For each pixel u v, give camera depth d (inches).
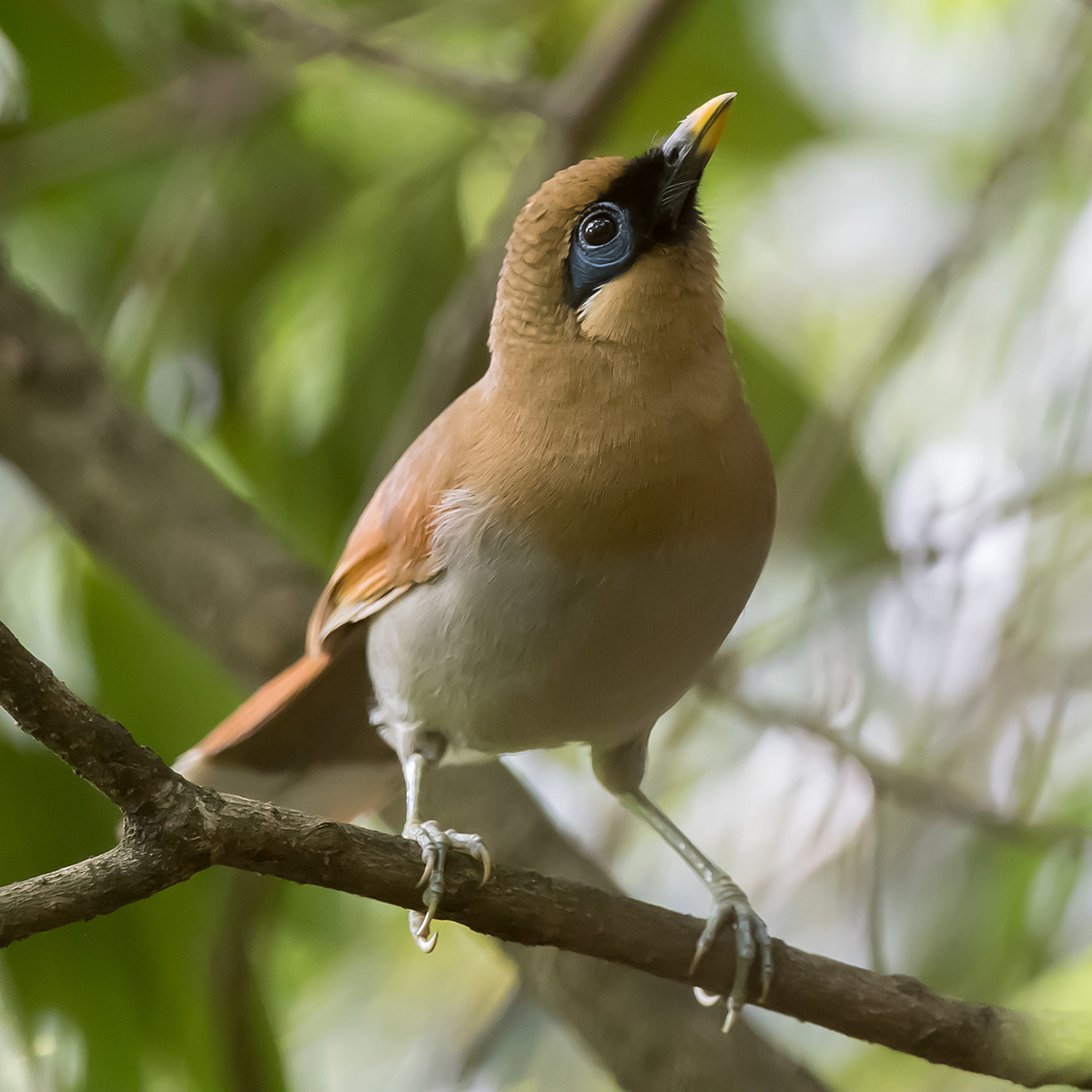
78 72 444.1
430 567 298.7
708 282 299.7
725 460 287.1
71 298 466.3
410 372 431.2
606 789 336.8
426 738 316.5
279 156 458.9
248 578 391.5
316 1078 466.9
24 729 220.8
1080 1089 256.5
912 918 381.1
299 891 429.1
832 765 400.8
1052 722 340.5
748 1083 338.3
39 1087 355.3
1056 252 404.2
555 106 405.4
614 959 273.3
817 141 495.2
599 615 287.6
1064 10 444.5
